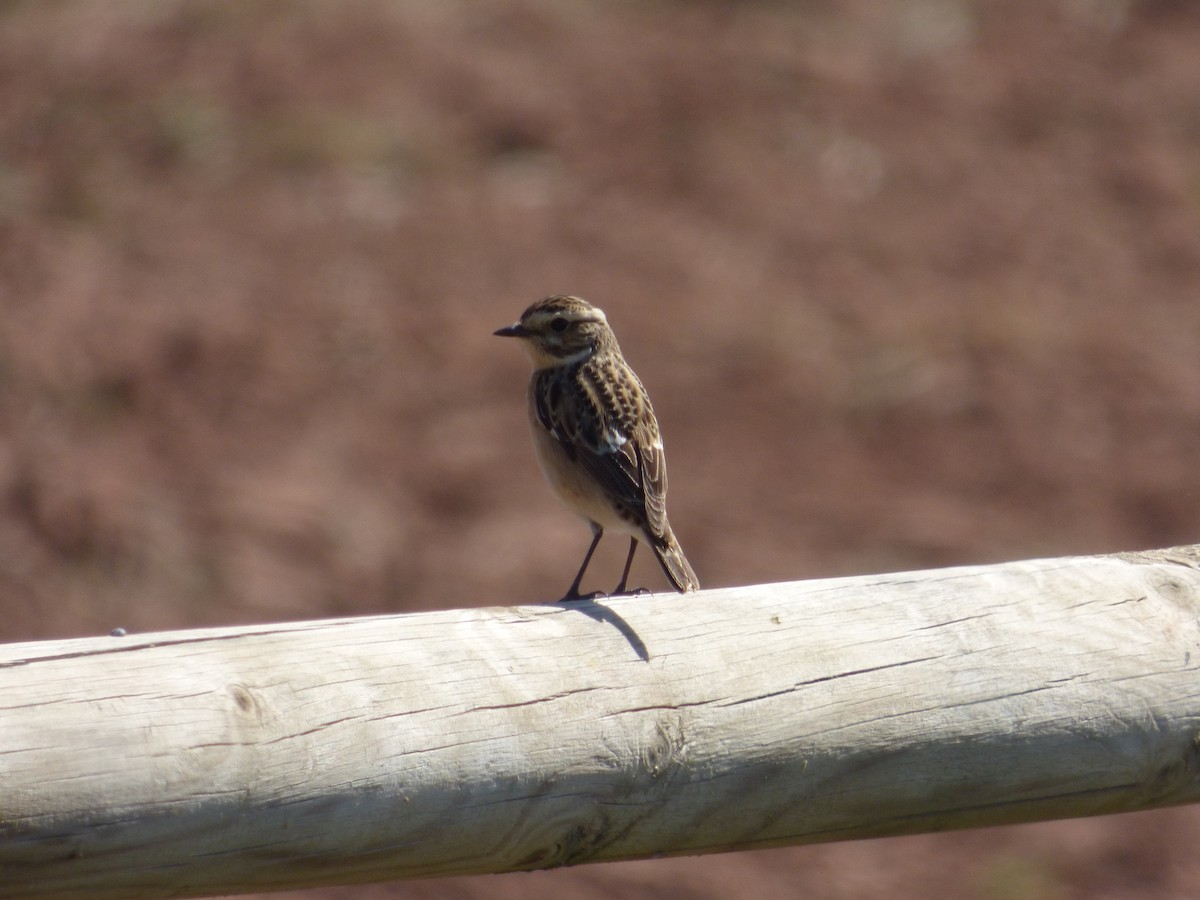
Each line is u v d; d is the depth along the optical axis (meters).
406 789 4.53
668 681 4.85
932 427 18.52
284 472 17.22
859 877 12.33
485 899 11.95
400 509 16.81
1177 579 5.43
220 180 22.73
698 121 24.91
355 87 25.20
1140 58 27.50
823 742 4.91
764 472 17.66
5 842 4.15
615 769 4.74
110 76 25.27
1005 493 17.47
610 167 23.72
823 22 28.31
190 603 15.12
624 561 16.16
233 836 4.38
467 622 4.86
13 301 19.72
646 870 12.34
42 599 15.02
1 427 17.53
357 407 18.44
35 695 4.30
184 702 4.38
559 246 21.69
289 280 20.67
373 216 22.08
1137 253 22.39
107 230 21.48
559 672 4.79
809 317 20.62
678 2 28.78
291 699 4.49
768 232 22.36
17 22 27.06
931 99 26.00
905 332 20.28
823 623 5.10
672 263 21.56
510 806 4.65
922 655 5.07
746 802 4.89
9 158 23.09
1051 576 5.37
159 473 17.03
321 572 15.73
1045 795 5.15
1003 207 23.34
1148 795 5.24
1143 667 5.18
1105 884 12.20
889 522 16.80
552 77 25.86
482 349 19.55
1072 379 19.50
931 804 5.07
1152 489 17.52
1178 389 19.25
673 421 18.38
